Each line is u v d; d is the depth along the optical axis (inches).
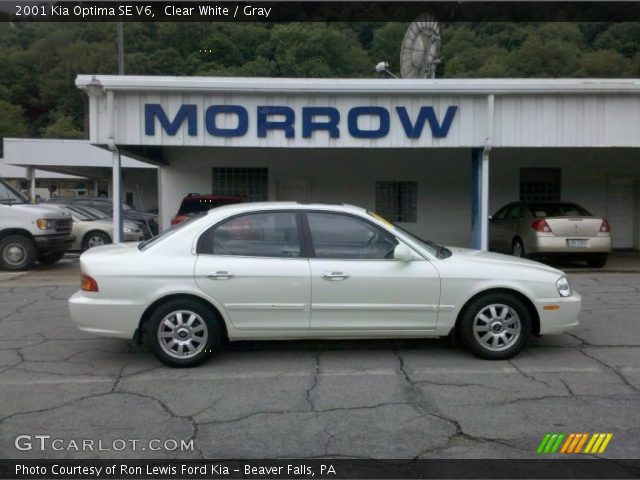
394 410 179.8
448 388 199.0
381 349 246.8
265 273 217.5
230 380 207.9
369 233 226.4
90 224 648.4
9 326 292.0
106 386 202.2
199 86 462.6
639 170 685.9
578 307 231.1
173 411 179.5
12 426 168.4
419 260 224.4
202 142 474.3
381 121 474.9
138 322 215.3
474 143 476.4
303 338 223.6
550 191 692.1
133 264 215.5
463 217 695.7
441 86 464.1
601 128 475.5
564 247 485.7
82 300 215.5
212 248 221.0
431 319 224.4
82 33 2475.4
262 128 475.2
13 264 498.6
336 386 201.3
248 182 692.1
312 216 226.7
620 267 527.2
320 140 477.7
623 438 160.4
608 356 237.6
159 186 688.4
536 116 474.6
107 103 463.2
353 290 219.5
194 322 219.5
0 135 2359.7
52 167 1081.4
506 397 190.4
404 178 694.5
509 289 227.0
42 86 2662.4
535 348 249.1
